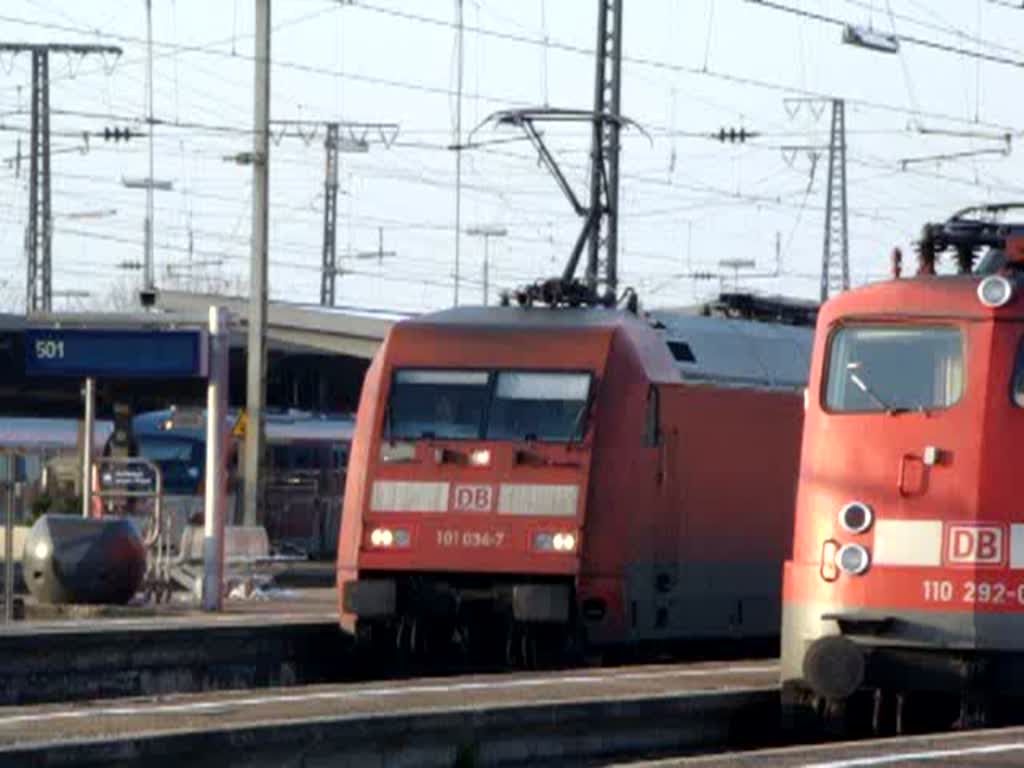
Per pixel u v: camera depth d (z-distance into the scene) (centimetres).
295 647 7431
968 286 5338
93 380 9244
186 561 9769
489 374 7156
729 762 4169
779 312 9119
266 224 10762
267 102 10788
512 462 7031
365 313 13900
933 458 5241
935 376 5309
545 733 5038
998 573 5153
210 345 8738
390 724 4644
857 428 5338
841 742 5006
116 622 7600
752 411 7956
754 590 7969
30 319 8975
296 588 11000
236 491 13788
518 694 5538
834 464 5353
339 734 4538
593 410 7050
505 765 4925
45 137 17412
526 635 6988
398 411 7181
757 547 7975
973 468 5203
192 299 13825
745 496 7906
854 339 5412
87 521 8925
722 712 5534
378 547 7062
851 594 5259
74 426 16925
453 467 7069
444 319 7350
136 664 6869
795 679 5391
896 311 5372
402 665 7188
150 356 8694
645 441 7225
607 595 6994
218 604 8844
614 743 5228
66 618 8638
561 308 7431
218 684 7138
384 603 7006
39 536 8875
